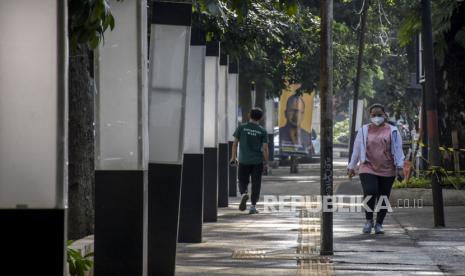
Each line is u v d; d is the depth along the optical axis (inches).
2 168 615.8
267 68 3331.7
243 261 1154.0
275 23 1983.3
